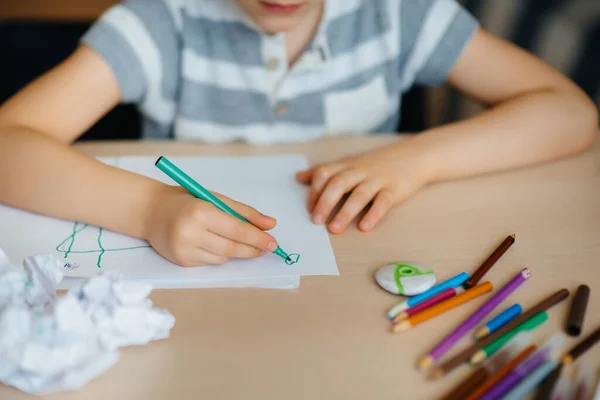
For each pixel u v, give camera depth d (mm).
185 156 775
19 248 548
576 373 398
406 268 509
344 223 596
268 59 889
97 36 808
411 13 932
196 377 397
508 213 633
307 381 395
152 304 463
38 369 361
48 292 432
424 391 386
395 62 953
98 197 594
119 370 403
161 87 889
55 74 776
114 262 530
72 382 369
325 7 884
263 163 757
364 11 934
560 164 765
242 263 532
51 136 686
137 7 858
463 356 407
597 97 1106
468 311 468
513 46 948
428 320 456
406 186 663
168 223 536
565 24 1180
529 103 812
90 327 383
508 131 757
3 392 385
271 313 462
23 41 1457
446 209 642
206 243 519
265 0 725
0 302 417
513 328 436
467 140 741
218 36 893
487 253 556
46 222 599
